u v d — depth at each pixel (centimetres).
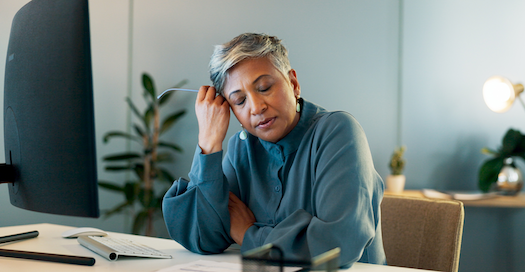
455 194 233
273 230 86
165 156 302
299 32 290
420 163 272
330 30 286
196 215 96
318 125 99
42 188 81
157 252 93
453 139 271
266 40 94
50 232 118
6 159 92
